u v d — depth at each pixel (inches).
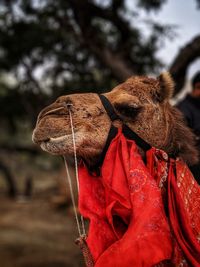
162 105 105.5
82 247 92.0
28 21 407.2
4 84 564.4
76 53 394.9
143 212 84.0
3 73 487.5
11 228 601.3
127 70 332.5
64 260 430.6
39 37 379.6
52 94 435.8
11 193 998.4
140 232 81.8
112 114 97.2
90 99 98.0
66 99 96.7
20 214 724.7
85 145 94.4
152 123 101.3
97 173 97.5
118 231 89.8
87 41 344.2
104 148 94.7
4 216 703.7
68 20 377.1
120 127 97.6
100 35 374.9
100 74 420.8
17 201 906.7
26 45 390.6
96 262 83.4
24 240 521.0
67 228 609.3
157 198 85.6
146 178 87.9
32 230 589.0
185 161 104.9
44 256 445.7
